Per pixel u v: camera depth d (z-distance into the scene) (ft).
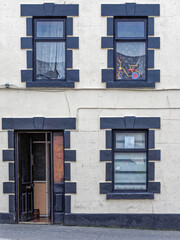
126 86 29.50
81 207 29.76
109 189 29.66
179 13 29.63
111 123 29.68
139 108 29.68
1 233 27.48
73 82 29.58
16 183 30.22
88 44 29.71
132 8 29.63
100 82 29.73
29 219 31.83
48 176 33.53
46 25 30.37
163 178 29.60
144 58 30.27
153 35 29.66
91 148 29.78
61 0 29.84
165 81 29.63
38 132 30.40
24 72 29.73
